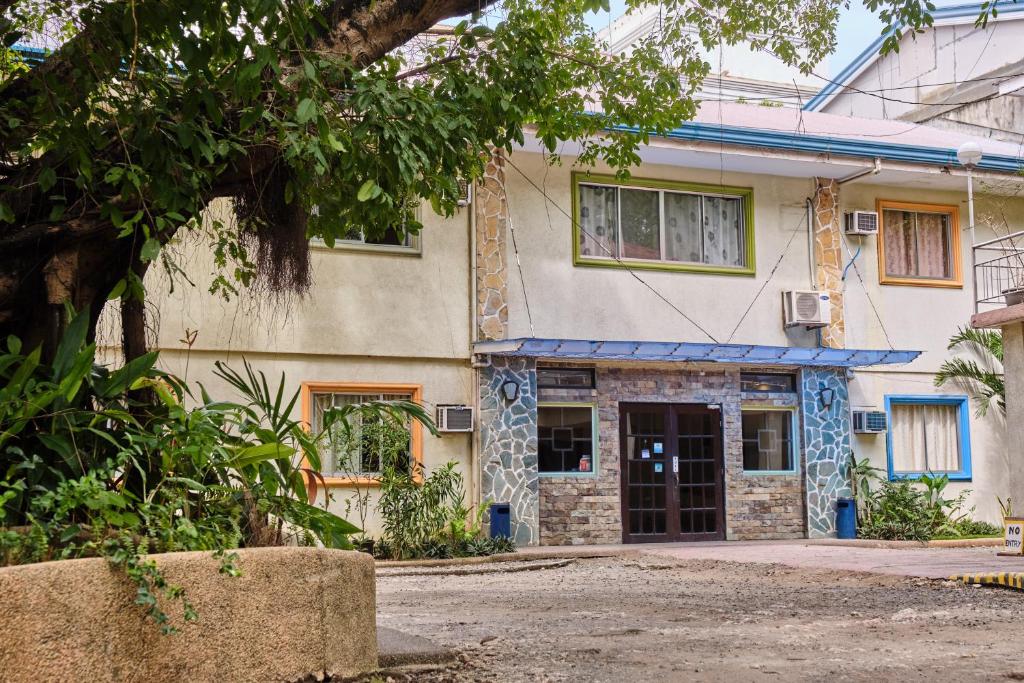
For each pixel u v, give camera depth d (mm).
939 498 19781
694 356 17891
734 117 21297
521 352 16938
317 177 7035
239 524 6020
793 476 19531
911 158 19297
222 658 5191
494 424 17312
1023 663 6992
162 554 5105
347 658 5852
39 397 5547
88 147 6262
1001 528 20250
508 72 7594
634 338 18406
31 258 6672
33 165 6684
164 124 6164
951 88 24656
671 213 19031
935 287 20547
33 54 8078
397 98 6562
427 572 14555
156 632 4949
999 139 23500
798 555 15633
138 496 6215
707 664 6895
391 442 15805
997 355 20500
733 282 19188
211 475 6344
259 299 11359
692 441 18922
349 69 6477
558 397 18062
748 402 19297
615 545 18000
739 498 19078
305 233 8023
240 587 5309
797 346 19469
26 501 5641
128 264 7066
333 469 16234
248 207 7914
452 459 17094
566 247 18094
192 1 5414
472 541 16156
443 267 17250
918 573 12539
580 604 10617
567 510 17969
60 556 5055
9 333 6801
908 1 8445
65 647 4578
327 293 16375
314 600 5629
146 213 6645
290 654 5492
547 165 18062
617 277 18391
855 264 20016
